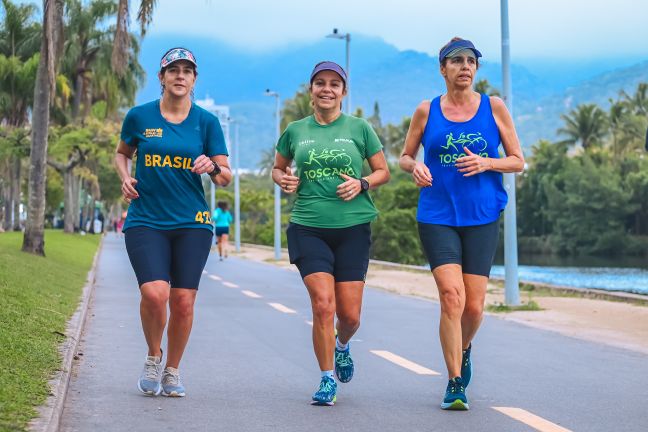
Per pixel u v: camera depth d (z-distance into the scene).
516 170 13.70
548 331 24.64
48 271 36.31
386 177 14.07
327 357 13.82
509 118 13.95
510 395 15.01
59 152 97.31
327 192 13.78
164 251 13.75
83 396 14.21
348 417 13.05
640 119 164.88
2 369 13.73
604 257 147.00
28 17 99.88
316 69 13.95
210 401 14.09
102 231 153.38
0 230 94.94
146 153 13.70
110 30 103.56
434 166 13.84
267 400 14.26
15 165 107.25
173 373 14.37
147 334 14.10
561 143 174.62
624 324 26.86
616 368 18.03
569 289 38.00
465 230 13.75
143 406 13.55
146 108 13.91
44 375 14.45
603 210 153.00
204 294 35.41
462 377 14.32
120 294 34.16
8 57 99.94
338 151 13.80
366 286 43.03
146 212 13.74
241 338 22.11
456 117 13.84
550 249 162.25
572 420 13.01
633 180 152.75
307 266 13.76
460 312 13.48
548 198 159.62
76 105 104.75
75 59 102.38
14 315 19.95
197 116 14.02
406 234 130.25
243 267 56.50
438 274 13.55
